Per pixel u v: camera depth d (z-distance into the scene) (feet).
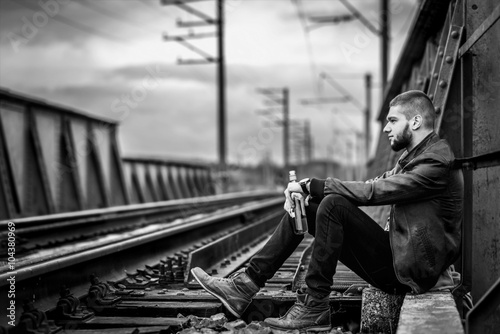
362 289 14.02
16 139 42.42
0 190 38.91
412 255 11.52
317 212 12.10
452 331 8.80
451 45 16.10
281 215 46.11
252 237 28.76
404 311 10.07
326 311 12.32
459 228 11.94
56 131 48.57
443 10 19.29
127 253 18.57
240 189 141.79
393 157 26.81
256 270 12.77
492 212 12.47
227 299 12.71
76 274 14.97
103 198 55.77
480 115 13.83
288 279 17.19
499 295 9.33
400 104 12.17
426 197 11.61
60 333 11.69
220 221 32.60
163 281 16.88
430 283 11.66
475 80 13.99
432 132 12.12
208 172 102.94
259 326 12.03
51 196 45.91
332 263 12.10
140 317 13.19
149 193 70.90
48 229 28.14
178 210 48.42
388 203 11.71
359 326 13.39
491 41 13.58
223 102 100.48
